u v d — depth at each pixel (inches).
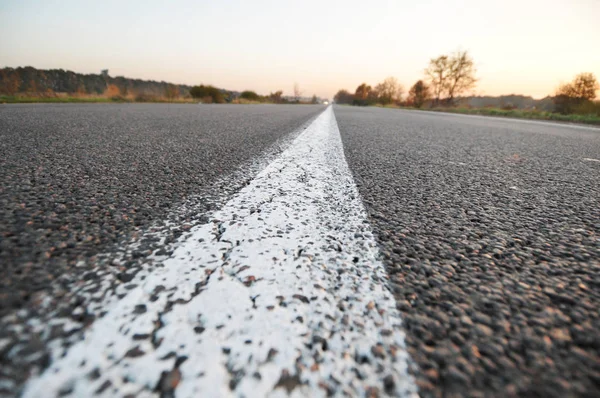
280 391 16.4
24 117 161.3
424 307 23.6
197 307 21.8
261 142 111.7
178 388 16.1
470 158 99.4
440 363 18.7
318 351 19.0
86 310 20.5
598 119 437.7
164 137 111.6
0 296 21.0
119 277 24.4
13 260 25.6
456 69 1189.1
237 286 24.6
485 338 20.8
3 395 15.1
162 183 53.6
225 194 49.2
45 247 28.3
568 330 21.8
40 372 16.3
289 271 27.4
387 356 19.0
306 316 21.8
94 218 36.1
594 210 49.8
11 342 17.6
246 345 19.0
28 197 42.2
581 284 27.7
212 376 16.9
